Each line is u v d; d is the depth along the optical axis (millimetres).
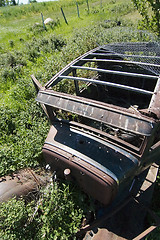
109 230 2523
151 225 2568
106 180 2260
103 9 16250
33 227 2713
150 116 2184
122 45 4457
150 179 3020
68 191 2861
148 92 2363
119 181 2301
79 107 2406
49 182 2982
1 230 2504
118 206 2596
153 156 2824
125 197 2707
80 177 2514
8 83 6984
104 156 2471
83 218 2887
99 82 2699
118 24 11016
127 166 2385
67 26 13664
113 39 7207
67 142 2727
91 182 2408
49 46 9430
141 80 4254
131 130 2045
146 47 4281
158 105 2209
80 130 2857
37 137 3961
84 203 2928
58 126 3045
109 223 2598
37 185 3088
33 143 3852
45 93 2805
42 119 4680
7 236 2436
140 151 2426
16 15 19453
